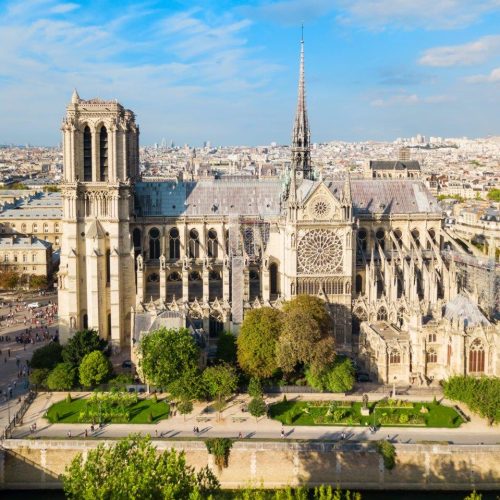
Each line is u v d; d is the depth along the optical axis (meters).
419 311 188.62
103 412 164.75
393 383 188.38
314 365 175.50
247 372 180.12
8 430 155.00
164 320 193.62
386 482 148.88
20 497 147.38
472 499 111.19
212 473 136.38
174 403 171.12
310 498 145.50
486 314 191.38
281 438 152.62
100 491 104.56
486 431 157.25
